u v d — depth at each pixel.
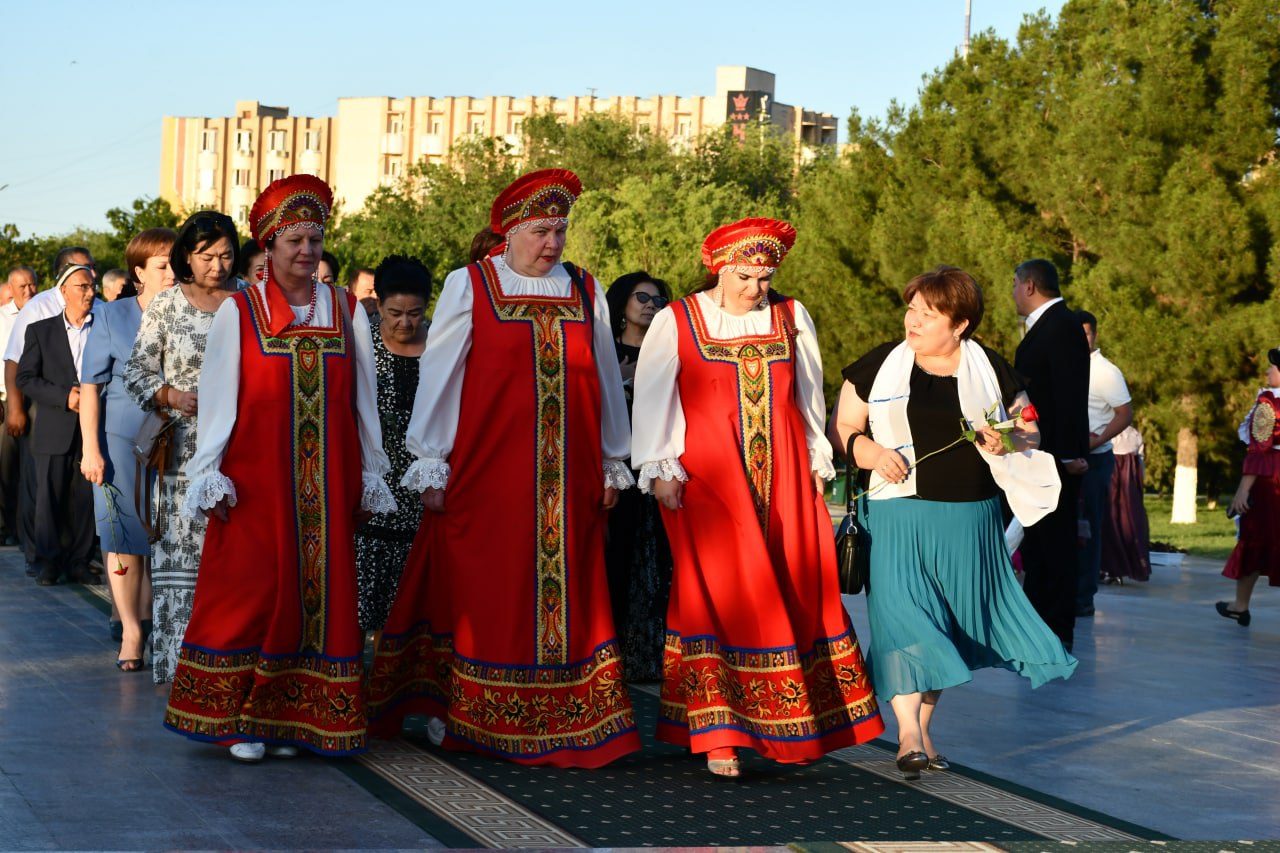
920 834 4.69
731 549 5.43
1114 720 6.72
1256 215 19.91
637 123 54.94
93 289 9.66
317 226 5.51
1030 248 21.58
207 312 6.25
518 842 4.43
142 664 6.98
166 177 101.44
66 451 9.66
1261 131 20.14
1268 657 8.67
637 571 7.16
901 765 5.36
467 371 5.55
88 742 5.52
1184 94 20.39
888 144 25.11
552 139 54.44
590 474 5.62
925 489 5.42
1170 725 6.64
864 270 25.25
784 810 4.93
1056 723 6.62
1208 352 19.83
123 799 4.76
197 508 5.30
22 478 10.12
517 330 5.54
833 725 5.56
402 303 6.80
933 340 5.44
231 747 5.34
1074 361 8.09
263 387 5.38
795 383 5.66
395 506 5.64
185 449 6.23
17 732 5.62
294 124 97.81
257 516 5.37
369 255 35.34
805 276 25.86
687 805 4.96
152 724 5.86
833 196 26.00
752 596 5.40
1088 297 20.61
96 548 10.20
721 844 4.51
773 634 5.38
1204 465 25.88
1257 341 19.48
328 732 5.34
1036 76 23.97
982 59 24.42
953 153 23.52
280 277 5.52
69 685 6.56
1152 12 21.02
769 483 5.50
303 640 5.39
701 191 41.91
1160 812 5.17
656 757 5.71
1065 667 5.47
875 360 5.59
